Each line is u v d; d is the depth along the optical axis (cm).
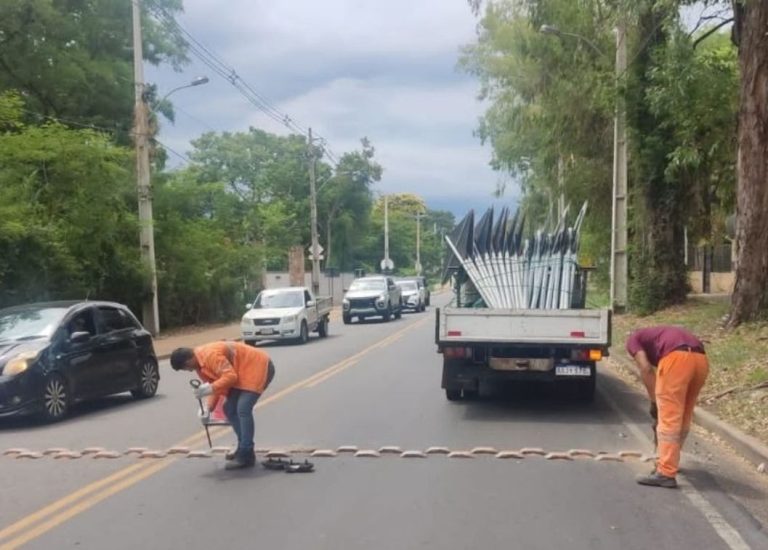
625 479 795
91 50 3045
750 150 1609
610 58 2544
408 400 1321
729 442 939
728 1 1655
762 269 1625
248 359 859
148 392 1445
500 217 1312
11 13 2612
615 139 2545
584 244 2972
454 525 648
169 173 3250
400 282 4738
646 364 790
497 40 3059
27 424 1170
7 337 1220
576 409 1225
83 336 1246
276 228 5234
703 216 2608
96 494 754
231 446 969
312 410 1226
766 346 1437
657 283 2538
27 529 648
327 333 2930
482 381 1437
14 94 2223
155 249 2995
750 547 596
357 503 713
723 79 1908
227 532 634
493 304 1279
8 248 2036
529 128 3020
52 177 2223
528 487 767
